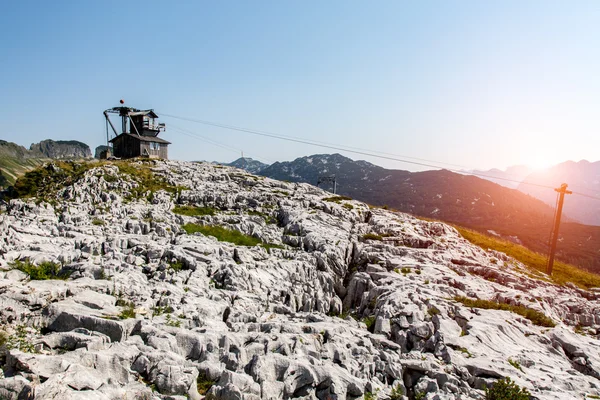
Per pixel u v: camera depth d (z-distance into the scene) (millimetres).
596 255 97438
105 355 14500
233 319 22125
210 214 48562
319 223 49875
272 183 67812
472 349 22438
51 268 22844
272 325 20828
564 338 26266
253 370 15859
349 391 16500
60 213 38969
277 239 43719
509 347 23875
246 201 54156
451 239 56688
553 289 42875
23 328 16266
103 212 40844
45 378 12883
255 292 27969
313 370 16438
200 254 30594
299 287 33188
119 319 17625
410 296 29312
